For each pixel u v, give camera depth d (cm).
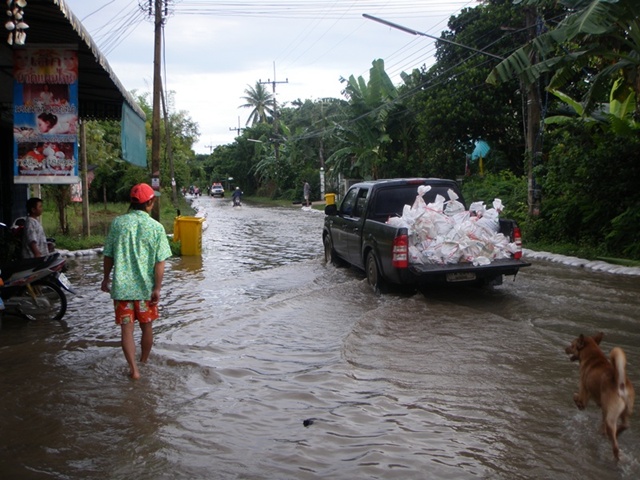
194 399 498
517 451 395
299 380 541
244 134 7375
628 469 371
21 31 736
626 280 1030
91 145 2636
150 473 371
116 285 550
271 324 750
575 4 1128
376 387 519
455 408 469
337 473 367
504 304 828
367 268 980
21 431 438
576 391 503
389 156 3297
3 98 1294
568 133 1598
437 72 2622
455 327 705
